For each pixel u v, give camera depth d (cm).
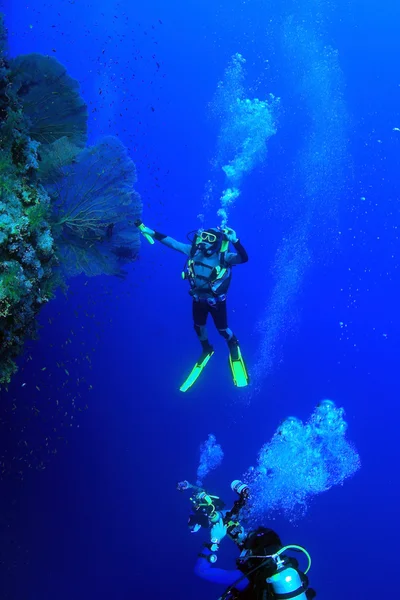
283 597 260
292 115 1255
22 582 769
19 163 412
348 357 940
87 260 562
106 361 930
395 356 938
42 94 500
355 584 783
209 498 526
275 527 810
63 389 895
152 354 945
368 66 1348
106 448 866
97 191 550
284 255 1052
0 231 369
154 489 841
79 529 814
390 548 803
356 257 1050
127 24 1447
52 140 525
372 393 906
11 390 872
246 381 620
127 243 585
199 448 866
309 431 873
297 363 930
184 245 529
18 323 412
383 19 1379
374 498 834
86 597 772
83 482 842
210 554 369
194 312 560
